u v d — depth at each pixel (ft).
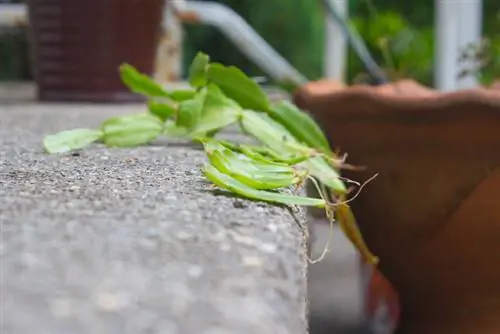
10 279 1.10
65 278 1.11
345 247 4.93
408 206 2.49
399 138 2.46
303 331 1.13
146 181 1.72
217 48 8.14
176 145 2.35
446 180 2.43
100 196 1.58
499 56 3.72
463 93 2.33
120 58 4.33
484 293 2.47
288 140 2.09
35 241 1.29
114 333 0.93
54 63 4.41
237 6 8.31
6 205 1.51
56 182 1.70
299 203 1.61
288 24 8.14
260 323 0.99
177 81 5.51
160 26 4.44
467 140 2.37
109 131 2.26
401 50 4.94
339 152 2.56
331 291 4.33
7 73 7.64
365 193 2.55
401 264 2.57
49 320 0.96
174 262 1.19
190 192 1.62
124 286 1.08
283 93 4.90
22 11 5.34
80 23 4.30
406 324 2.60
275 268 1.19
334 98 2.53
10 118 3.31
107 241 1.29
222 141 2.15
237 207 1.53
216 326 0.97
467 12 4.60
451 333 2.49
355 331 3.72
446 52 4.51
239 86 2.24
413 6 7.12
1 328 0.93
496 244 2.42
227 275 1.14
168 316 0.99
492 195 2.39
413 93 2.49
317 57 7.91
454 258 2.48
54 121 3.16
